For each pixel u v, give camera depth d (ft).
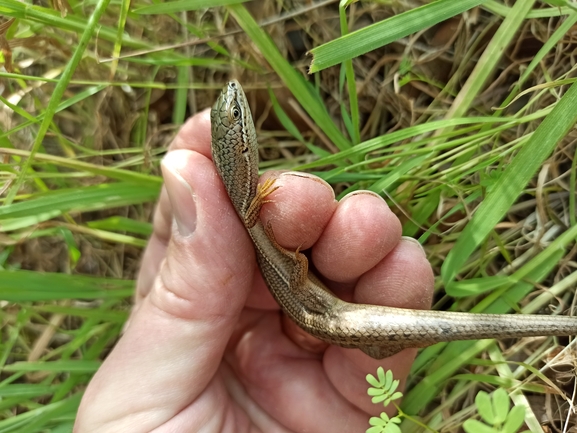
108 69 0.42
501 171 0.33
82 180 0.42
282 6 0.42
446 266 0.32
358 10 0.41
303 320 0.31
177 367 0.28
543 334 0.27
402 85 0.40
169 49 0.39
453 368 0.34
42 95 0.43
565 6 0.30
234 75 0.44
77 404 0.37
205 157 0.30
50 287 0.35
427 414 0.36
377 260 0.30
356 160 0.37
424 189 0.36
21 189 0.40
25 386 0.38
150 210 0.46
